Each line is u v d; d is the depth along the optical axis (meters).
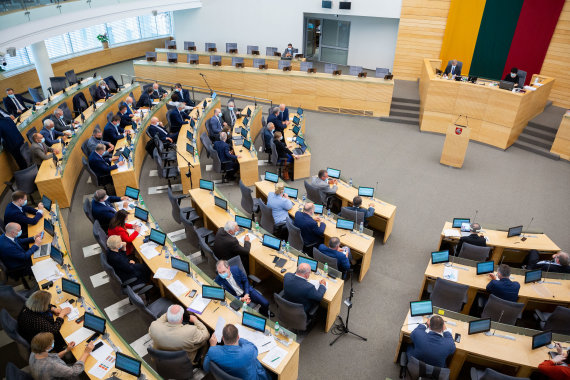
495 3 13.13
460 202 9.02
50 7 11.50
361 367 5.28
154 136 9.61
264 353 4.45
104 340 4.54
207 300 5.14
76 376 4.15
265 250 6.17
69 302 5.02
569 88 12.55
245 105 14.33
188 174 8.71
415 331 4.61
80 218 8.02
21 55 15.34
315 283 5.39
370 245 6.53
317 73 13.91
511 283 5.39
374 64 17.31
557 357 4.50
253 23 17.73
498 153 11.30
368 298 6.42
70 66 17.30
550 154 10.95
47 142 9.16
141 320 5.80
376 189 9.48
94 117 10.59
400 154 11.19
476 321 4.83
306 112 14.16
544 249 6.60
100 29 18.70
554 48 12.55
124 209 6.97
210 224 7.36
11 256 5.68
